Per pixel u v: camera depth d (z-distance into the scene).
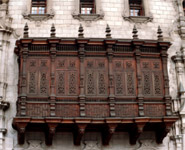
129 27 21.84
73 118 17.73
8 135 19.03
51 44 19.03
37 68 18.84
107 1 22.28
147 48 19.89
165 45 19.80
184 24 22.25
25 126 17.58
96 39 19.28
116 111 18.50
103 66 19.23
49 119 17.53
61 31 21.23
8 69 20.22
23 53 18.89
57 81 18.72
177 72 21.16
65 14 21.69
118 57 19.52
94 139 19.33
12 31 21.05
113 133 19.48
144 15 22.45
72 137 19.23
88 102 18.41
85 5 22.55
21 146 18.84
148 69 19.53
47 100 18.31
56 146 18.98
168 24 22.34
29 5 21.83
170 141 19.86
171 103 19.48
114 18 21.91
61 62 19.08
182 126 19.80
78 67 19.06
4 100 19.42
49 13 21.58
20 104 17.98
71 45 19.36
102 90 18.80
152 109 18.84
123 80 19.12
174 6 22.94
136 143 19.56
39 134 19.14
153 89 19.22
